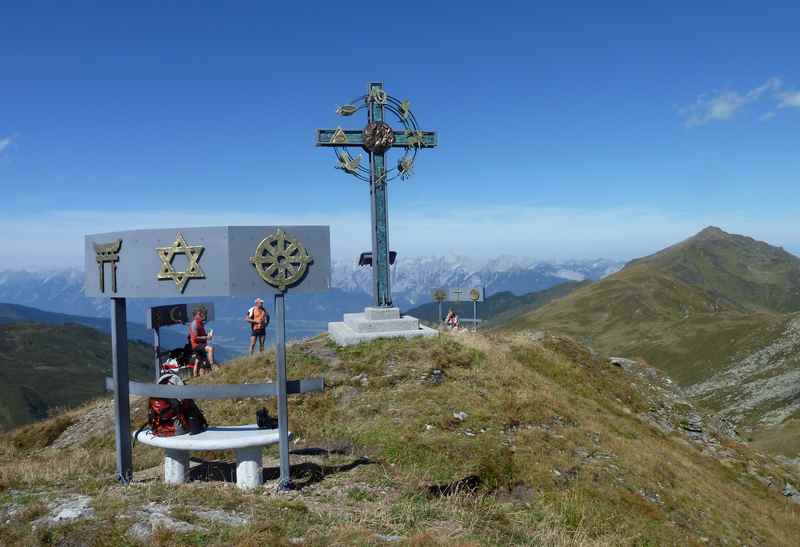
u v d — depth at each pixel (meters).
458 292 33.12
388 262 23.72
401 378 17.20
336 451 12.26
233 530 6.98
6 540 6.81
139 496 8.25
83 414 23.19
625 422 24.14
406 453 11.92
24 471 10.78
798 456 54.78
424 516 8.91
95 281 10.02
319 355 19.88
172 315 16.55
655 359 139.38
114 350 9.64
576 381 27.64
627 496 12.54
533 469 12.27
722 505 16.56
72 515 7.43
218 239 8.97
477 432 13.85
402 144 23.91
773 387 94.06
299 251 9.31
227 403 16.28
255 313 22.66
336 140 23.61
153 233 9.24
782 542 16.22
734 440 31.64
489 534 8.70
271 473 10.45
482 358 19.95
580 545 9.19
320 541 6.97
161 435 9.63
